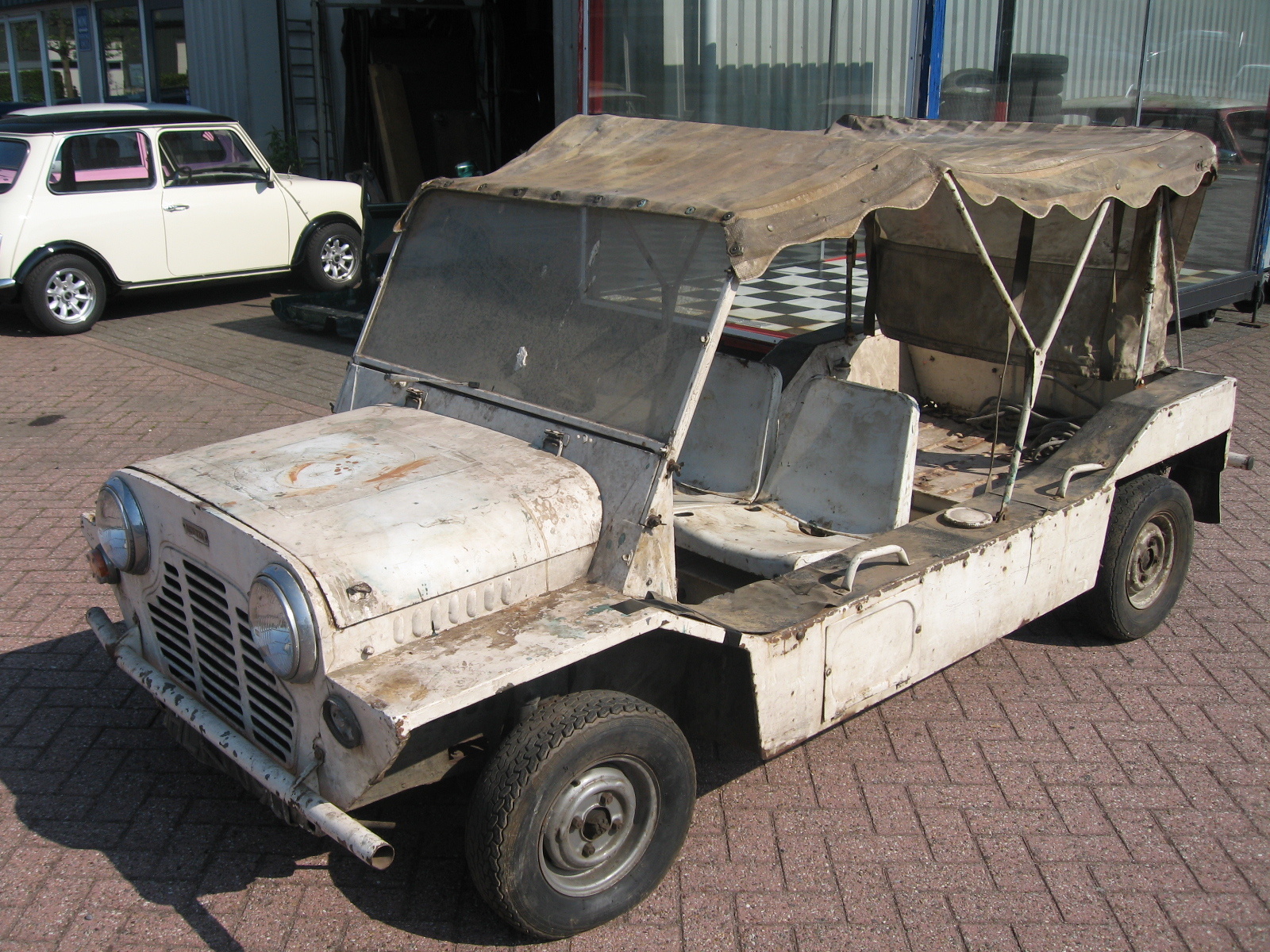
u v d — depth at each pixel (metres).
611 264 3.36
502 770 2.74
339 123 13.80
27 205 9.51
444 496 2.98
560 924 2.90
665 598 3.11
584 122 4.32
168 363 8.88
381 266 9.48
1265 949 2.97
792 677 3.13
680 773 3.05
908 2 7.88
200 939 2.96
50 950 2.91
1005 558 3.76
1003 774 3.75
